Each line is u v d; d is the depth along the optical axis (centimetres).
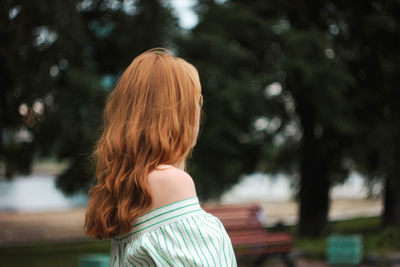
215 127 1111
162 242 117
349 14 1288
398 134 1262
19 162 1100
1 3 813
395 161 1285
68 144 988
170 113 129
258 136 1286
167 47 1069
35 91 905
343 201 2991
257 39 1234
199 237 116
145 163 126
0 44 862
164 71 134
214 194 1155
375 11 1262
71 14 863
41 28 873
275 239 703
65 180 1049
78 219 2031
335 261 932
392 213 1466
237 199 3081
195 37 1119
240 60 1184
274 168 1509
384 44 1277
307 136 1387
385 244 1041
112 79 1080
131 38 1039
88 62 985
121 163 131
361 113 1281
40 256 1080
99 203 134
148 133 128
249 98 1149
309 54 1136
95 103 924
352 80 1155
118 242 132
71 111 905
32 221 1967
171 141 129
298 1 1261
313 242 1271
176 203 120
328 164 1438
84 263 628
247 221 714
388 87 1277
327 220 1443
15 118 966
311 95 1191
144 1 1039
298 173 1519
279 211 2384
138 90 133
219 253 116
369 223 1675
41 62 901
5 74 909
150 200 122
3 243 1330
